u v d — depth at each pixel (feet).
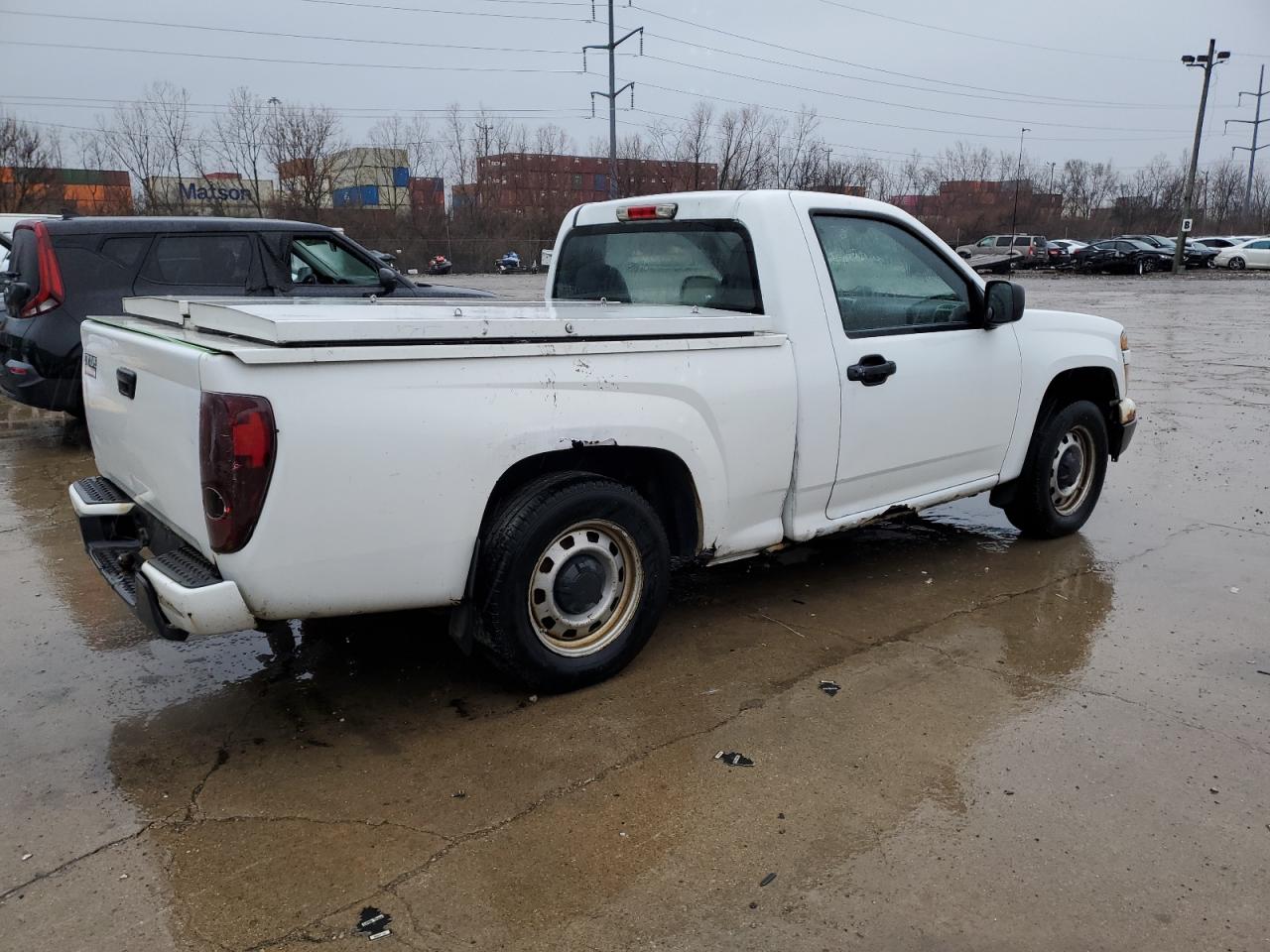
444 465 10.18
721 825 9.23
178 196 151.33
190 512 10.11
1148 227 230.68
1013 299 15.24
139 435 11.18
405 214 163.63
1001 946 7.66
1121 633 13.85
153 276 24.84
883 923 7.91
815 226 13.71
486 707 11.62
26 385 24.27
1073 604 14.98
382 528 9.98
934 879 8.45
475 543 10.71
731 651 13.23
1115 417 18.76
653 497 13.00
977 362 15.64
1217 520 19.56
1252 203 266.98
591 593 11.83
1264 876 8.50
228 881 8.45
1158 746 10.68
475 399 10.35
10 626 14.16
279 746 10.76
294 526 9.49
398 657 13.05
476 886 8.38
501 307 13.30
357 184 171.83
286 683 12.32
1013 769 10.21
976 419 15.80
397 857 8.77
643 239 15.08
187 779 10.07
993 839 9.00
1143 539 18.25
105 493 12.75
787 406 13.04
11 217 39.47
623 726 11.14
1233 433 27.99
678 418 11.93
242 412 9.05
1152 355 46.37
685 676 12.42
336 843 8.98
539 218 166.50
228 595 9.50
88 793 9.81
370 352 9.66
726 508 12.76
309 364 9.36
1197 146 128.57
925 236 15.23
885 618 14.43
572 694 11.94
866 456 14.24
